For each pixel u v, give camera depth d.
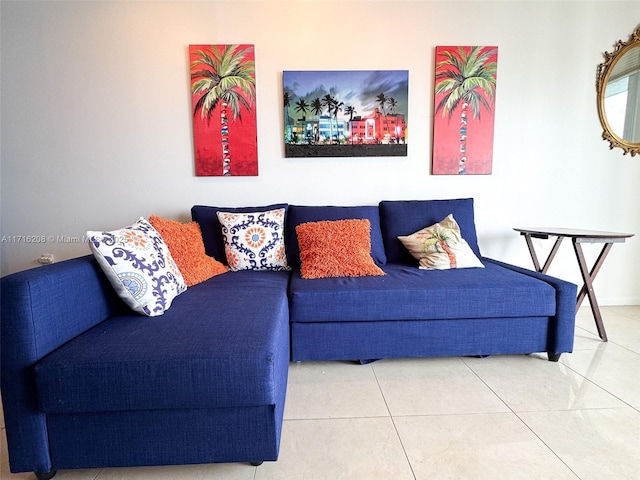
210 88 2.23
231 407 0.96
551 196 2.43
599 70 2.34
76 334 1.08
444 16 2.26
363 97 2.29
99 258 1.18
